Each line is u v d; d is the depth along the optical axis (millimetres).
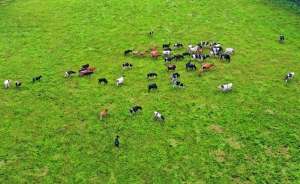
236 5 68625
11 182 32594
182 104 41656
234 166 34062
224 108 41125
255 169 33781
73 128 38562
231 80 46094
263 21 62688
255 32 59062
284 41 56375
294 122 39281
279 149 35906
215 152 35469
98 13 65500
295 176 33094
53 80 46469
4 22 62312
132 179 32688
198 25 61344
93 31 59344
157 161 34438
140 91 43938
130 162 34312
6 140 37094
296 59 51406
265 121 39344
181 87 44250
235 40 56375
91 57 51656
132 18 63656
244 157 35000
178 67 48500
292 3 69062
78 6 68125
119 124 38781
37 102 42594
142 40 56250
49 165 34219
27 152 35656
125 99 42531
